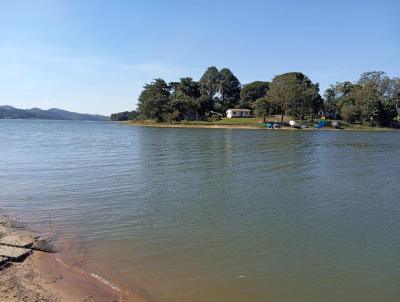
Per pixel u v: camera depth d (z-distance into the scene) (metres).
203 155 44.88
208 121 174.88
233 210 19.03
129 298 10.02
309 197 22.45
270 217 17.91
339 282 11.41
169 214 17.98
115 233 15.09
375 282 11.45
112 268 11.84
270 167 35.19
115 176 28.47
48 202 19.92
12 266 11.55
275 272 11.94
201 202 20.55
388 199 22.22
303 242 14.60
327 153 51.69
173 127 162.38
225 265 12.34
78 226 15.88
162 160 39.19
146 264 12.23
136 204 19.77
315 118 183.62
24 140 72.38
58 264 11.94
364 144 72.38
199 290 10.62
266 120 169.00
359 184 27.19
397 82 190.75
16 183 25.22
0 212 17.84
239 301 10.15
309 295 10.59
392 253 13.69
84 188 23.73
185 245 13.97
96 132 113.94
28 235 14.43
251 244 14.27
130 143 65.44
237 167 34.62
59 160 38.44
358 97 172.38
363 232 15.97
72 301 9.66
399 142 79.62
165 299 10.06
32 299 9.55
